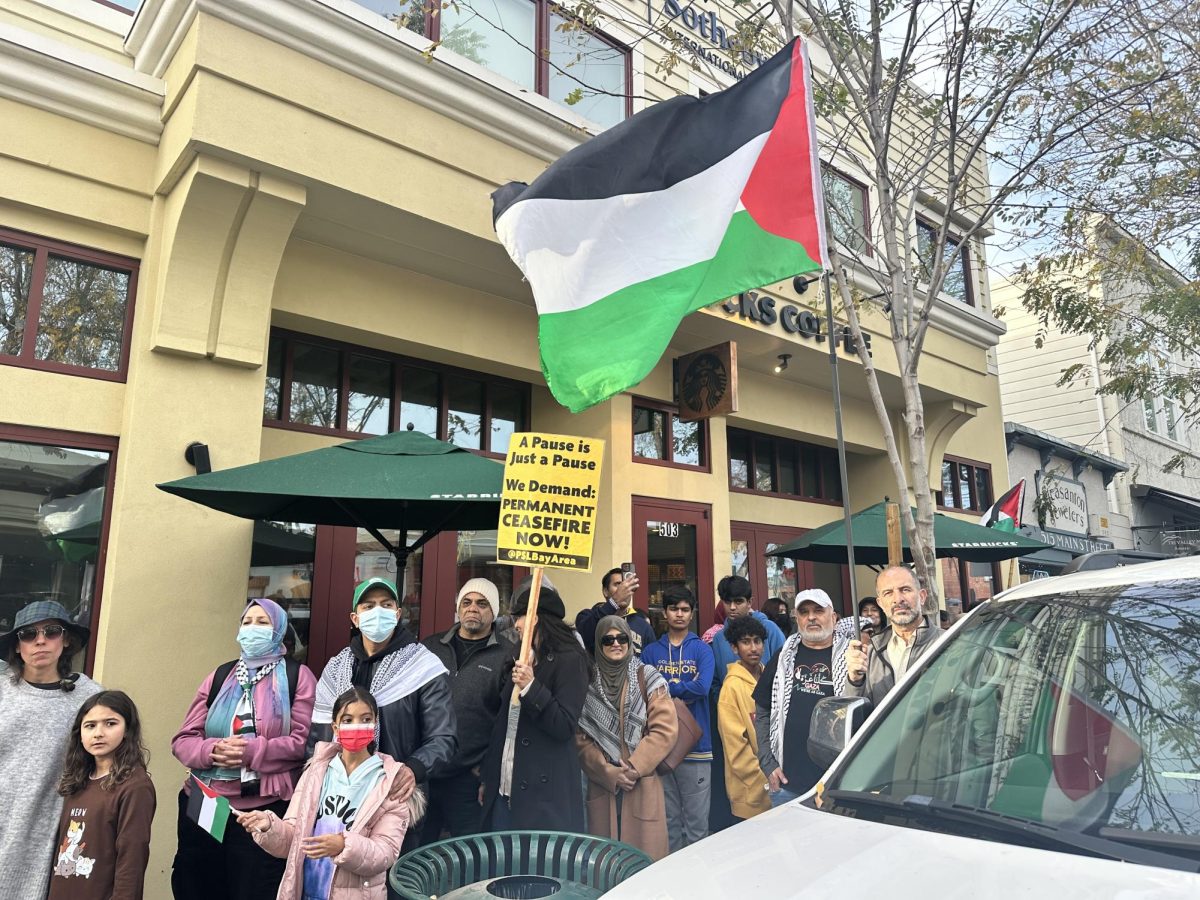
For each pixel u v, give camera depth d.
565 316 3.79
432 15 6.51
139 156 5.54
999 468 13.08
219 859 3.60
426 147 6.05
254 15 5.27
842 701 2.50
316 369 6.72
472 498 4.04
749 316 8.21
